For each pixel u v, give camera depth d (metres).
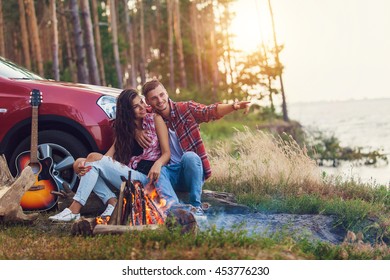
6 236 8.05
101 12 56.72
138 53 73.25
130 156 9.02
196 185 8.83
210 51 76.25
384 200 11.70
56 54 27.56
